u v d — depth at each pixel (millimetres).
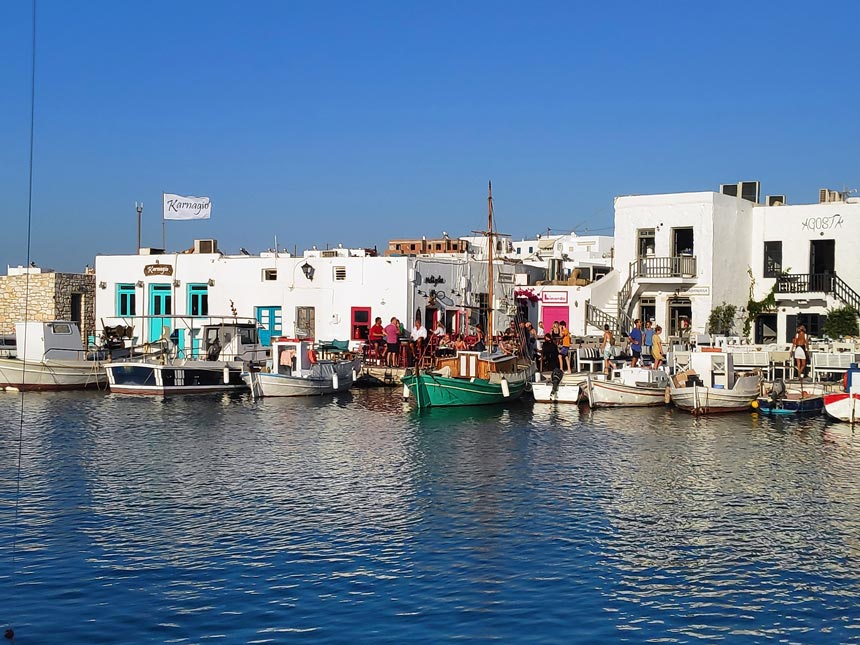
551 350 41250
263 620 15414
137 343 51344
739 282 51281
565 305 52156
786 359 40812
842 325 47406
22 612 15727
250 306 51844
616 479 24766
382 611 15750
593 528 20297
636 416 36125
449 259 51906
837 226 49219
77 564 17969
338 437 30984
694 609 15914
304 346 41938
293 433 31750
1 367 41625
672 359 41750
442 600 16219
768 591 16750
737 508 21891
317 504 22156
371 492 23312
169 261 53219
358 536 19672
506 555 18500
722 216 50000
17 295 57906
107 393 42156
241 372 41156
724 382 37156
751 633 15023
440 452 28359
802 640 14797
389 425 33656
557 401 39312
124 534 19797
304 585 16891
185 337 52594
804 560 18312
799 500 22625
